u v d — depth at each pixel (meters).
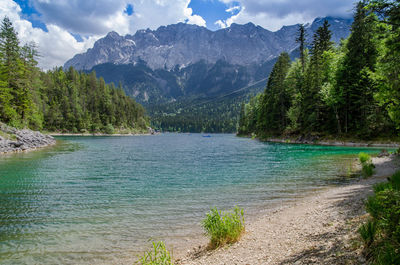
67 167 22.62
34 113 65.75
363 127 43.22
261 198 12.14
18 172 19.62
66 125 115.69
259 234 7.29
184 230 8.27
